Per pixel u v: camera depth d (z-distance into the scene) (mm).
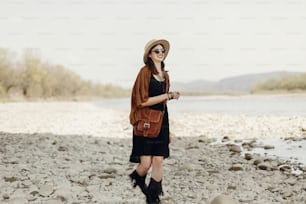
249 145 8703
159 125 4637
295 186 5516
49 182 5695
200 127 12156
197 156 7723
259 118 13828
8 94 33312
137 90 4621
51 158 7422
